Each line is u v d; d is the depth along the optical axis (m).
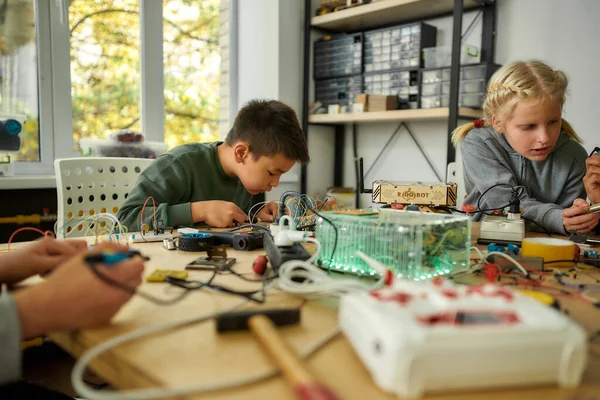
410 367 0.33
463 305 0.39
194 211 1.16
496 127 1.46
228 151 1.47
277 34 2.63
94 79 2.24
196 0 2.62
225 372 0.37
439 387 0.34
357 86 2.62
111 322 0.47
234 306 0.52
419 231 0.61
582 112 2.11
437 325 0.36
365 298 0.42
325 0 2.67
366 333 0.38
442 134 2.49
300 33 2.77
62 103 2.12
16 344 0.43
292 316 0.47
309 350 0.41
